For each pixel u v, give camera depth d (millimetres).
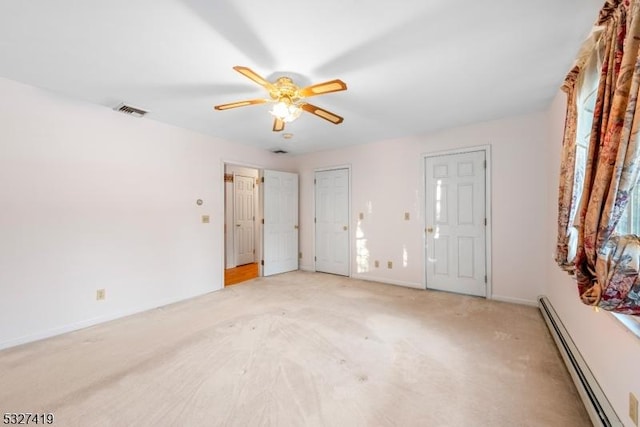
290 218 5199
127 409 1560
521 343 2307
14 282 2340
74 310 2658
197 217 3760
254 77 1883
